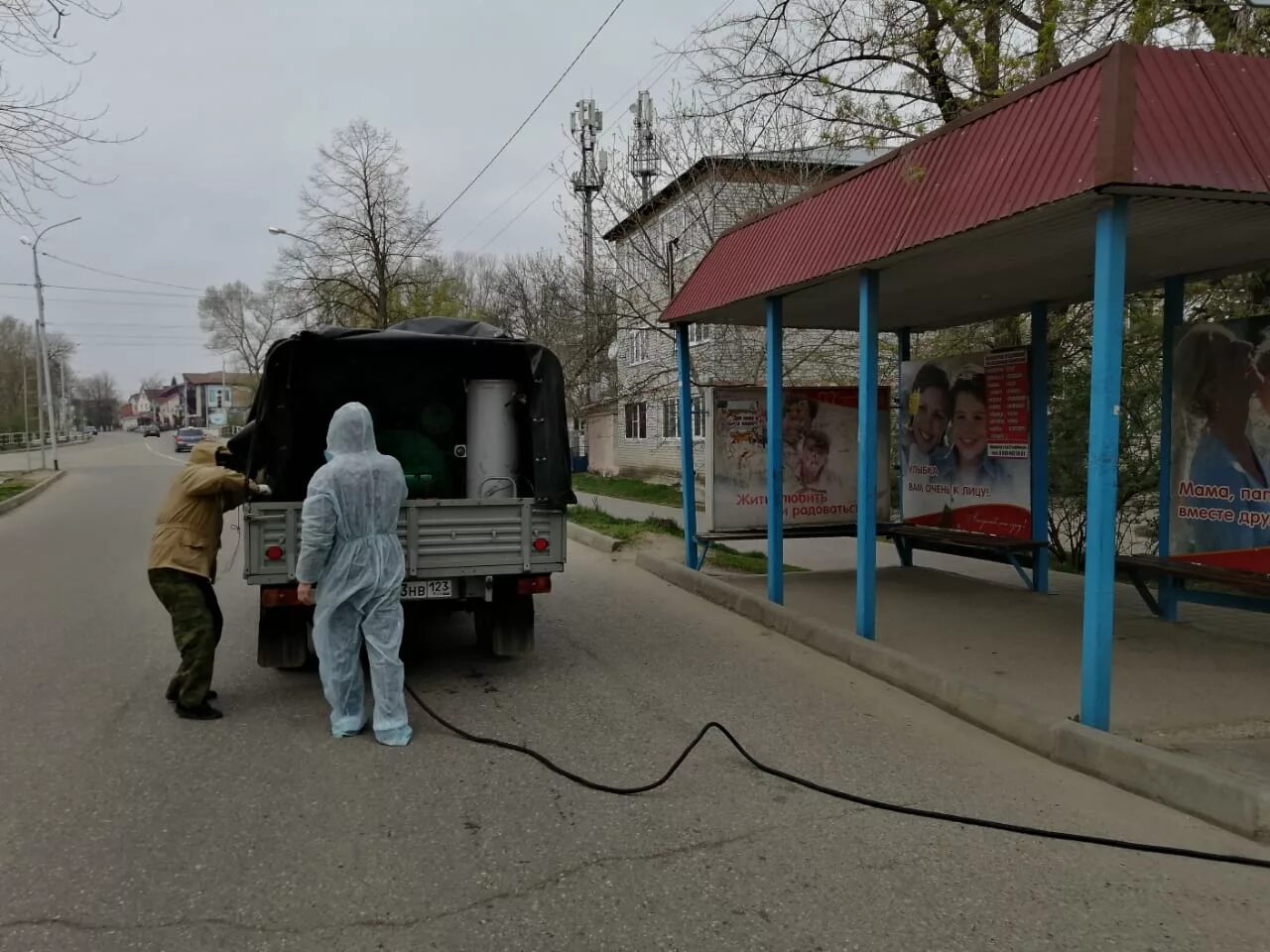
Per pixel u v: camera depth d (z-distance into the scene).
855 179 7.05
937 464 10.30
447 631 8.12
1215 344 7.22
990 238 5.75
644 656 7.13
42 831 3.95
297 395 7.31
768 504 8.47
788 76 11.88
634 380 27.09
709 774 4.69
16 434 63.97
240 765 4.77
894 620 7.95
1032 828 4.04
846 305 9.07
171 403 157.88
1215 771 4.21
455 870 3.63
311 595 5.23
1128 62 4.52
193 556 5.52
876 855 3.80
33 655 6.99
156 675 6.45
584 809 4.24
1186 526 7.52
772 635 7.88
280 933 3.15
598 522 15.49
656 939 3.14
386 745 5.09
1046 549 9.16
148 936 3.12
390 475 5.30
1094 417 4.77
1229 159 4.49
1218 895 3.47
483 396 7.21
